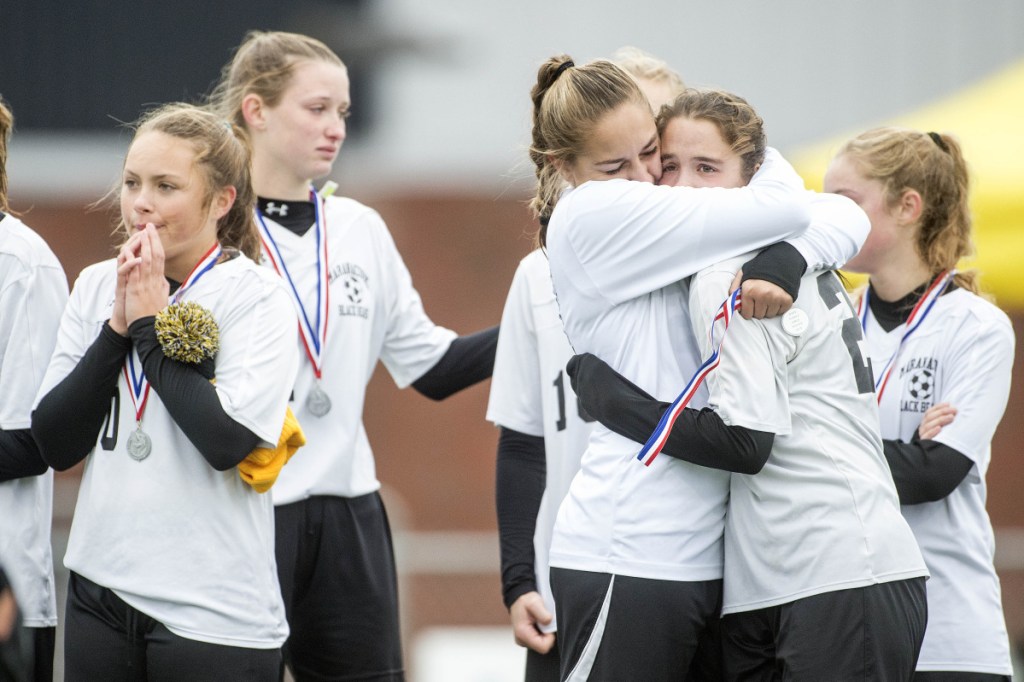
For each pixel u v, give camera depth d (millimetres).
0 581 12328
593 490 13391
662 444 12570
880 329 16344
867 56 46625
